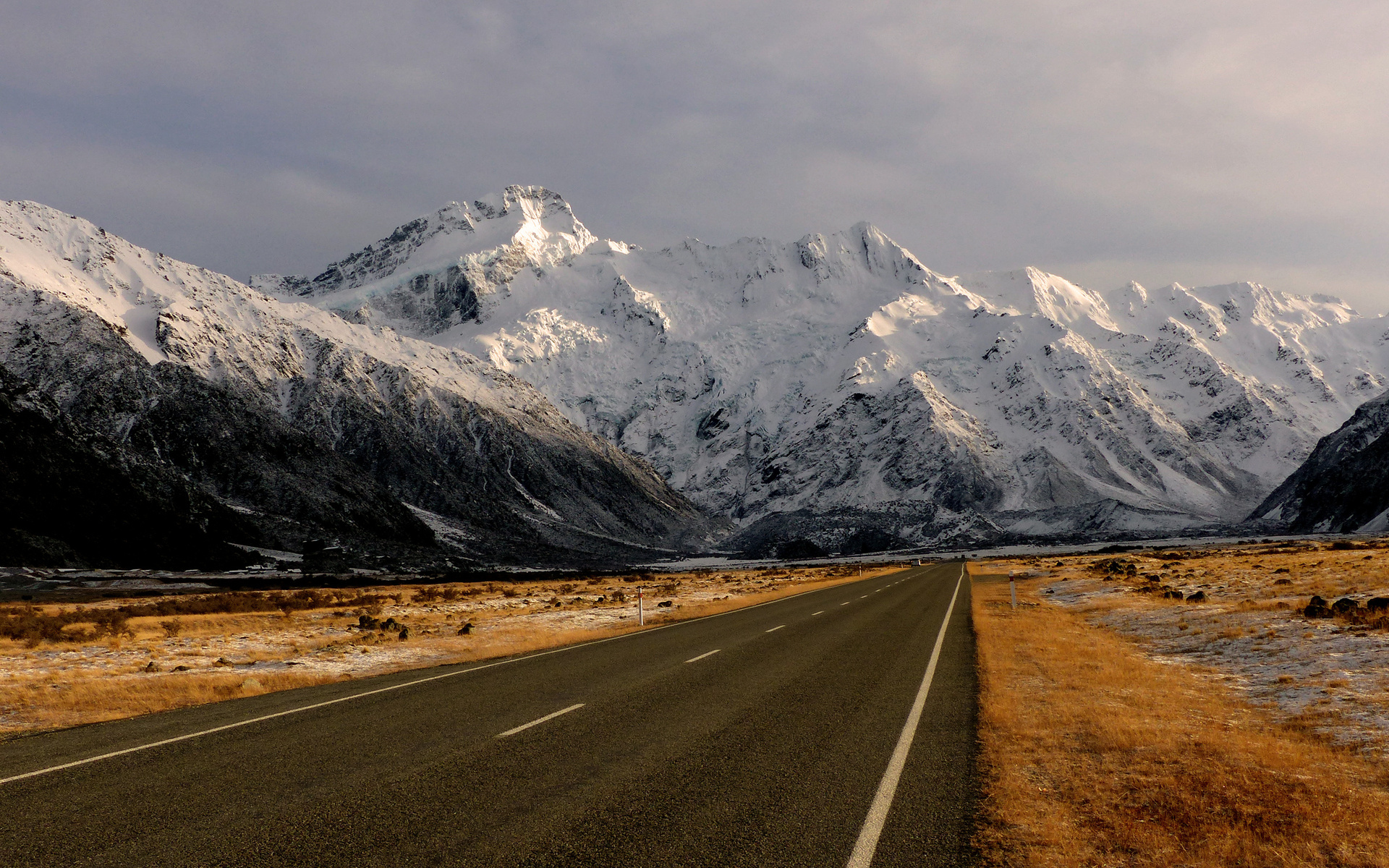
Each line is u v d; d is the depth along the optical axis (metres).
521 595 61.94
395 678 15.75
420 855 6.48
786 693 13.61
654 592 56.59
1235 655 17.97
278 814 7.41
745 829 7.11
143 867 6.18
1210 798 7.85
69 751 9.88
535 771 8.88
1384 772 8.93
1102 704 12.39
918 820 7.36
